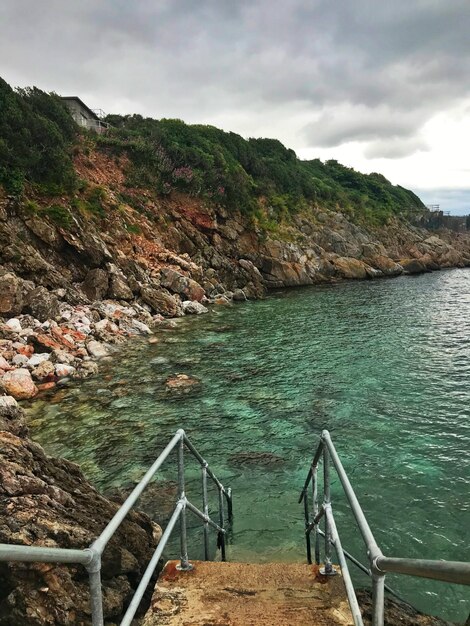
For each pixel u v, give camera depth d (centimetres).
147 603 491
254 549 679
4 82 2825
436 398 1313
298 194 6084
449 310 2858
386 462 948
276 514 770
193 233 3938
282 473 909
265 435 1080
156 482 871
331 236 5431
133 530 564
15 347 1548
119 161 3956
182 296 3072
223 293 3503
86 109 4869
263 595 411
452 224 10212
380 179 10444
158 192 3994
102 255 2638
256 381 1466
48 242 2495
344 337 2117
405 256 6394
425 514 772
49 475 574
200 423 1145
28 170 2755
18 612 390
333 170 9288
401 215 8244
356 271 4944
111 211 3294
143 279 2903
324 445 432
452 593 596
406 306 3044
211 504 802
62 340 1712
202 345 1947
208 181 4341
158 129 4625
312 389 1395
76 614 407
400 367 1623
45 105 3425
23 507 467
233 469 925
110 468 924
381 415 1193
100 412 1202
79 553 233
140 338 2056
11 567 403
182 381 1452
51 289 2302
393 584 612
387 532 727
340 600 404
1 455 539
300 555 662
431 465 933
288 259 4522
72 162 3316
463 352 1823
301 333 2208
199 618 385
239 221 4438
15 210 2444
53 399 1284
